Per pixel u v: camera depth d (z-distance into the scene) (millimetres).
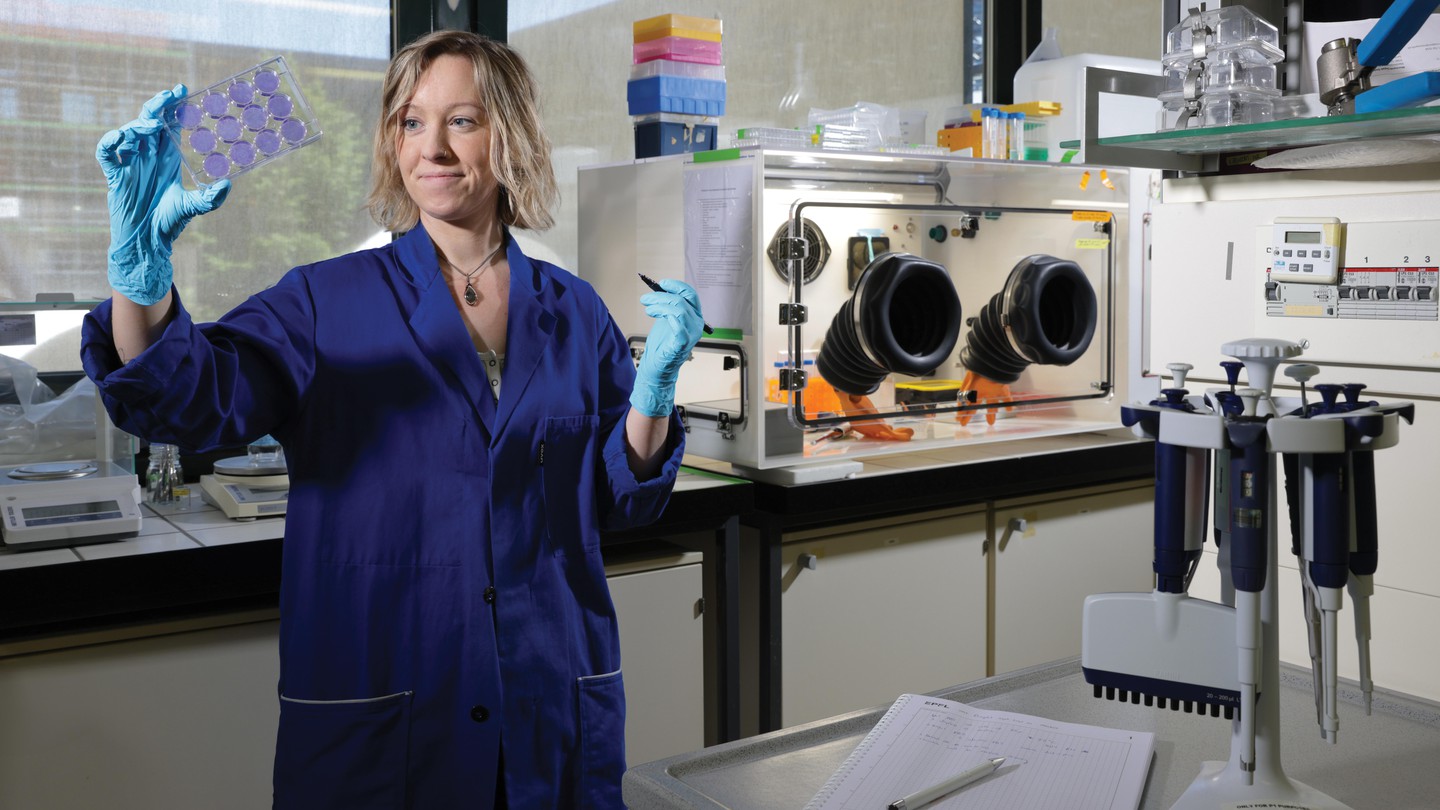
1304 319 1579
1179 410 943
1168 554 948
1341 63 1242
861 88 3348
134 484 1948
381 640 1465
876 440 2596
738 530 2365
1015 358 2729
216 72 2512
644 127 2635
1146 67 3072
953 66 3523
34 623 1724
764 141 2467
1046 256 2740
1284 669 1275
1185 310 1721
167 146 1253
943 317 2568
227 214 2523
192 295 2504
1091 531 2934
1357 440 901
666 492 1636
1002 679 1234
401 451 1481
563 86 2875
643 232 2574
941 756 1032
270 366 1434
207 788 1866
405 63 1554
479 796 1479
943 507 2674
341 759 1451
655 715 2252
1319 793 940
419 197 1543
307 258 2635
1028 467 2729
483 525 1488
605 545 2246
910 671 2631
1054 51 3170
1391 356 1496
